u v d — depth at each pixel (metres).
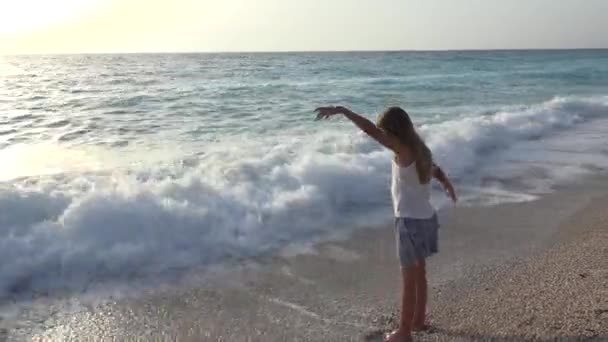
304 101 19.55
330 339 3.77
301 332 3.88
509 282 4.62
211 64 57.19
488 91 24.67
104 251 5.14
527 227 6.22
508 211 6.88
